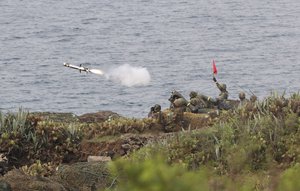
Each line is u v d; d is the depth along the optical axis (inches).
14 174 2273.6
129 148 2901.1
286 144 2385.6
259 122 2517.2
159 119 3139.8
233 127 2524.6
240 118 2677.2
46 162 2923.2
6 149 2891.2
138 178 880.3
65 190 2260.1
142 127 3097.9
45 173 2667.3
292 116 2496.3
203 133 2516.0
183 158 2405.3
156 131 3112.7
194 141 2461.9
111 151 2923.2
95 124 3117.6
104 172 2393.0
